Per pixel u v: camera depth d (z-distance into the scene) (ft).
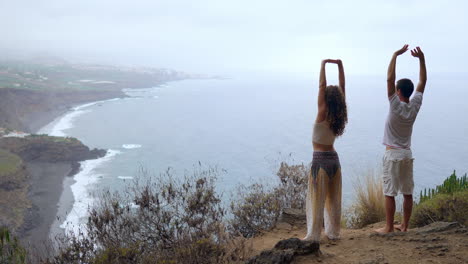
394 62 15.60
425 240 14.43
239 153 516.73
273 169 27.09
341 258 13.17
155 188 17.20
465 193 19.38
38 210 262.06
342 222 23.32
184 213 16.42
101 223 15.62
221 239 15.88
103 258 13.44
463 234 14.83
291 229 19.74
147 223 16.29
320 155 15.17
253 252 15.61
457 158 453.17
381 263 12.32
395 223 20.67
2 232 12.73
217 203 17.53
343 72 15.89
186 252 13.65
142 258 14.01
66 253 14.26
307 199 15.71
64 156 440.04
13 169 336.08
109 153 504.84
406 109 15.53
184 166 426.92
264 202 21.01
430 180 349.61
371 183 23.57
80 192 307.78
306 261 12.59
